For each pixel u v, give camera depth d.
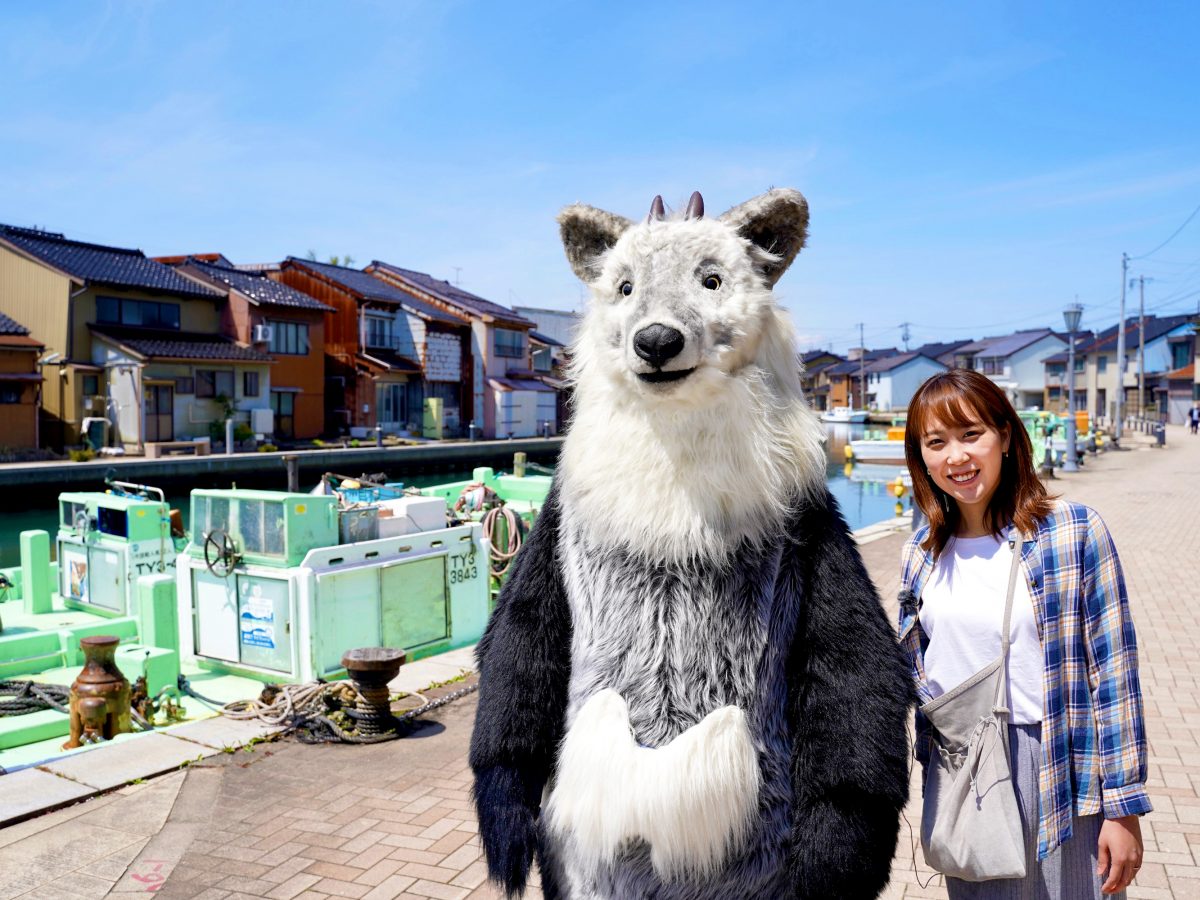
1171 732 5.98
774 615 2.23
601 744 2.17
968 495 2.55
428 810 5.15
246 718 6.54
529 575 2.49
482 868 4.48
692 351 2.12
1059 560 2.45
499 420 45.28
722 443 2.20
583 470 2.33
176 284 33.28
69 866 4.52
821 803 2.11
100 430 29.91
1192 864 4.27
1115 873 2.34
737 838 2.14
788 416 2.31
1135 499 20.58
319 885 4.33
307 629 7.51
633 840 2.20
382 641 8.12
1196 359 55.84
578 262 2.60
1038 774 2.43
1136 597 10.35
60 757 5.82
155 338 32.03
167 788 5.46
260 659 7.84
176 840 4.79
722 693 2.20
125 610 9.70
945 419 2.54
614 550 2.29
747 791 2.13
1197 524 16.56
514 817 2.29
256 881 4.37
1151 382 64.19
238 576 7.93
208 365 32.22
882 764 2.09
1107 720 2.37
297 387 36.47
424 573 8.52
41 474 23.59
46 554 10.22
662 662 2.21
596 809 2.15
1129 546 14.16
